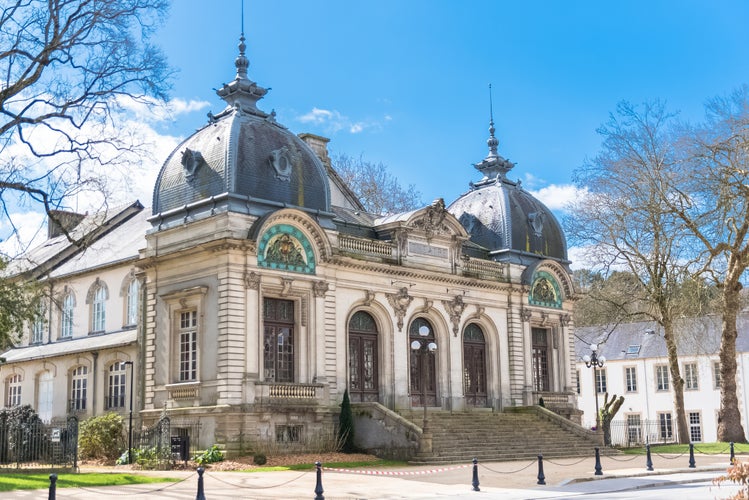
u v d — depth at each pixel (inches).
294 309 1550.2
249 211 1487.5
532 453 1592.0
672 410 2871.6
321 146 1962.4
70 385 1850.4
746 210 1791.3
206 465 1328.7
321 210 1614.2
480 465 1387.8
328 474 1202.6
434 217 1825.8
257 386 1440.7
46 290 1718.8
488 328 1931.6
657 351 2933.1
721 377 1887.3
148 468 1298.0
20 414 1413.6
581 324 2469.2
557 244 2135.8
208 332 1460.4
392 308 1721.2
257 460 1348.4
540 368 2052.2
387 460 1439.5
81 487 968.3
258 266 1477.6
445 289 1831.9
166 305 1553.9
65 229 1374.3
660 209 1873.8
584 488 1032.8
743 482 625.0
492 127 2222.0
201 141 1594.5
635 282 2102.6
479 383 1905.8
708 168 1781.5
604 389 3058.6
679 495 933.8
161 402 1537.9
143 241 1839.3
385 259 1706.4
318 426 1525.6
